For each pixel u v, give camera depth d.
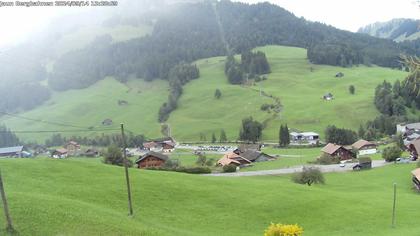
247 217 58.44
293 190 71.62
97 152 198.00
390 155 126.12
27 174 63.41
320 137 197.50
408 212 62.50
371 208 63.97
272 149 181.00
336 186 95.88
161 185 66.31
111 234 41.00
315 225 57.03
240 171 125.56
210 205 61.31
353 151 145.38
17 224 38.31
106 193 59.50
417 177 87.62
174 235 45.47
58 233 38.44
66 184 61.12
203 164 145.25
